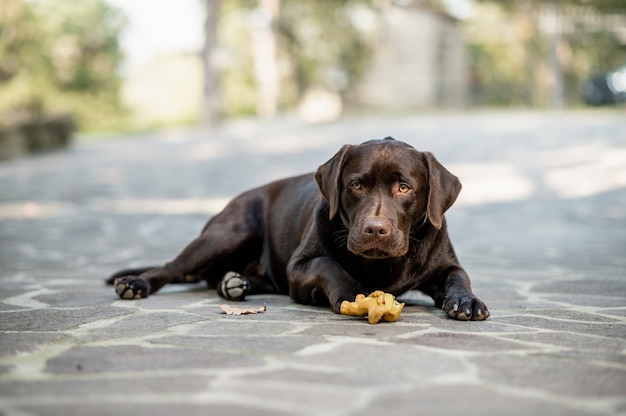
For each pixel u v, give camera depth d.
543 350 3.44
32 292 5.45
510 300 5.20
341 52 48.47
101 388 2.79
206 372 3.02
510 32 55.16
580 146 20.53
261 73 45.31
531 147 20.95
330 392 2.74
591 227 10.93
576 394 2.73
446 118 31.48
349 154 4.50
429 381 2.89
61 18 45.06
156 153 23.94
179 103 53.38
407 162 4.38
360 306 4.15
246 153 22.78
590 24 48.22
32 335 3.77
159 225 11.19
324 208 4.70
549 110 39.03
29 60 40.56
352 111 40.97
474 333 3.84
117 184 17.28
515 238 9.89
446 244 4.73
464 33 44.78
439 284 4.72
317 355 3.31
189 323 4.11
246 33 54.12
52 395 2.70
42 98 40.81
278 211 5.36
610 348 3.51
